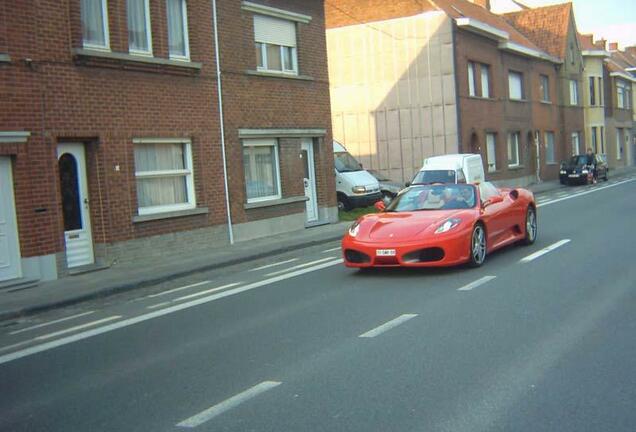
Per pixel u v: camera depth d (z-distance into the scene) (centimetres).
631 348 609
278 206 1814
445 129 3133
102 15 1345
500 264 1110
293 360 623
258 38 1778
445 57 3109
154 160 1477
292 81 1872
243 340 712
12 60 1164
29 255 1183
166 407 519
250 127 1720
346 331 720
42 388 594
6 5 1158
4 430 493
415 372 566
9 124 1159
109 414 512
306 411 489
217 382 573
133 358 674
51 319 931
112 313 932
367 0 3262
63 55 1252
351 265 1070
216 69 1619
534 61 4041
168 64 1471
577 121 4756
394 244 1029
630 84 6275
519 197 1283
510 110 3675
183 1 1555
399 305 834
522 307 789
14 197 1173
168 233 1472
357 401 504
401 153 3238
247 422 475
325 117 2009
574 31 4703
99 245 1334
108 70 1340
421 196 1181
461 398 500
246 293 1003
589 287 888
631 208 2039
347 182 2302
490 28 3288
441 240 1018
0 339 817
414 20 3156
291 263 1322
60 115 1245
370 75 3281
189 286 1130
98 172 1327
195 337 743
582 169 3788
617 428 435
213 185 1602
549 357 591
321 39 1994
